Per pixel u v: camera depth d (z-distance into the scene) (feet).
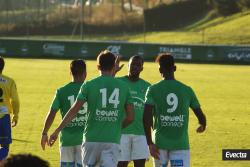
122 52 537.65
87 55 539.29
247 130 191.31
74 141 100.53
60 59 529.86
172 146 89.10
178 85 89.97
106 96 86.63
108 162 85.25
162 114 89.51
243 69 472.44
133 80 110.83
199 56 537.24
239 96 291.99
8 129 124.26
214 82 357.00
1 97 123.44
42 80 338.13
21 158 43.93
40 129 183.11
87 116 87.25
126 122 88.94
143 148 110.83
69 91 100.42
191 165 138.10
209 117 220.64
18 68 413.59
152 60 536.01
